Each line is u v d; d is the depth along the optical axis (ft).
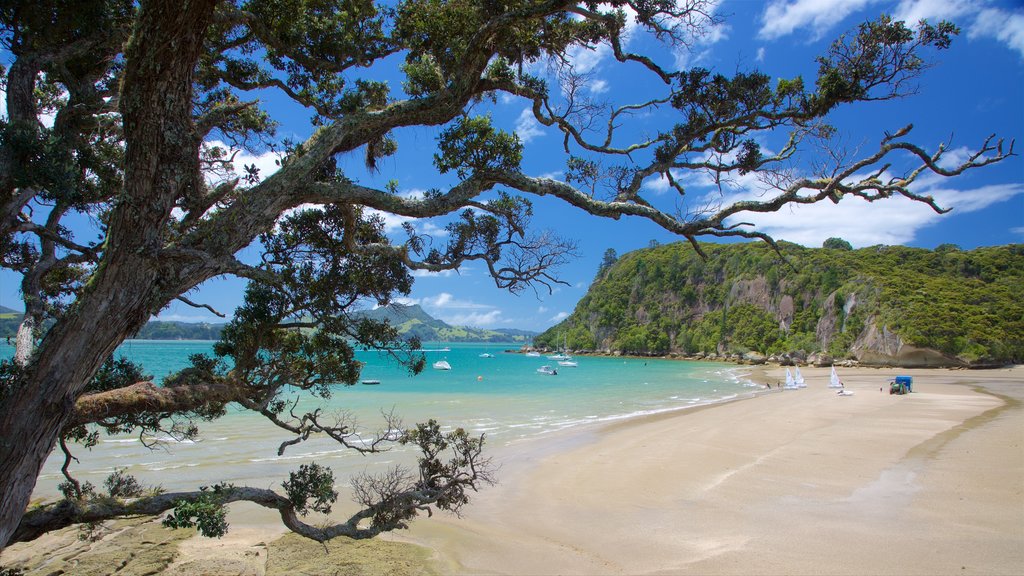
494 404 95.09
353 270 18.92
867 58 16.70
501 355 463.01
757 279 377.50
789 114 17.63
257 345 17.47
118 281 10.96
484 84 19.39
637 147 20.94
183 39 10.61
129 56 10.67
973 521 29.25
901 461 44.09
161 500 14.28
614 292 497.05
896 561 24.77
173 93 10.96
